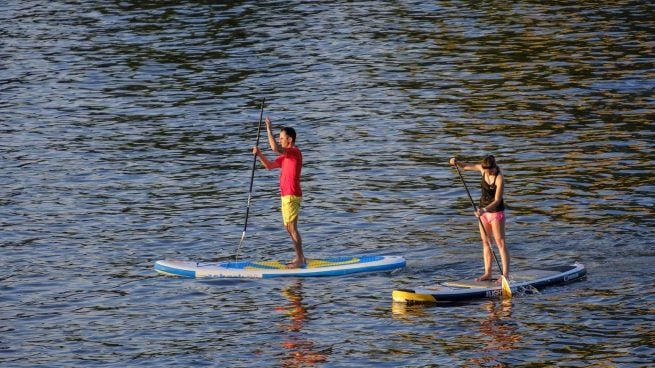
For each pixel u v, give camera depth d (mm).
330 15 166125
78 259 69938
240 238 74250
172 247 72438
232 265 66875
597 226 73625
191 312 60125
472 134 101000
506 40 142750
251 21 163000
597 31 145500
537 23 152875
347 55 138750
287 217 66250
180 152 98688
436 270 66438
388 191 84750
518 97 114375
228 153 98125
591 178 85250
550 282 62594
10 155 97750
